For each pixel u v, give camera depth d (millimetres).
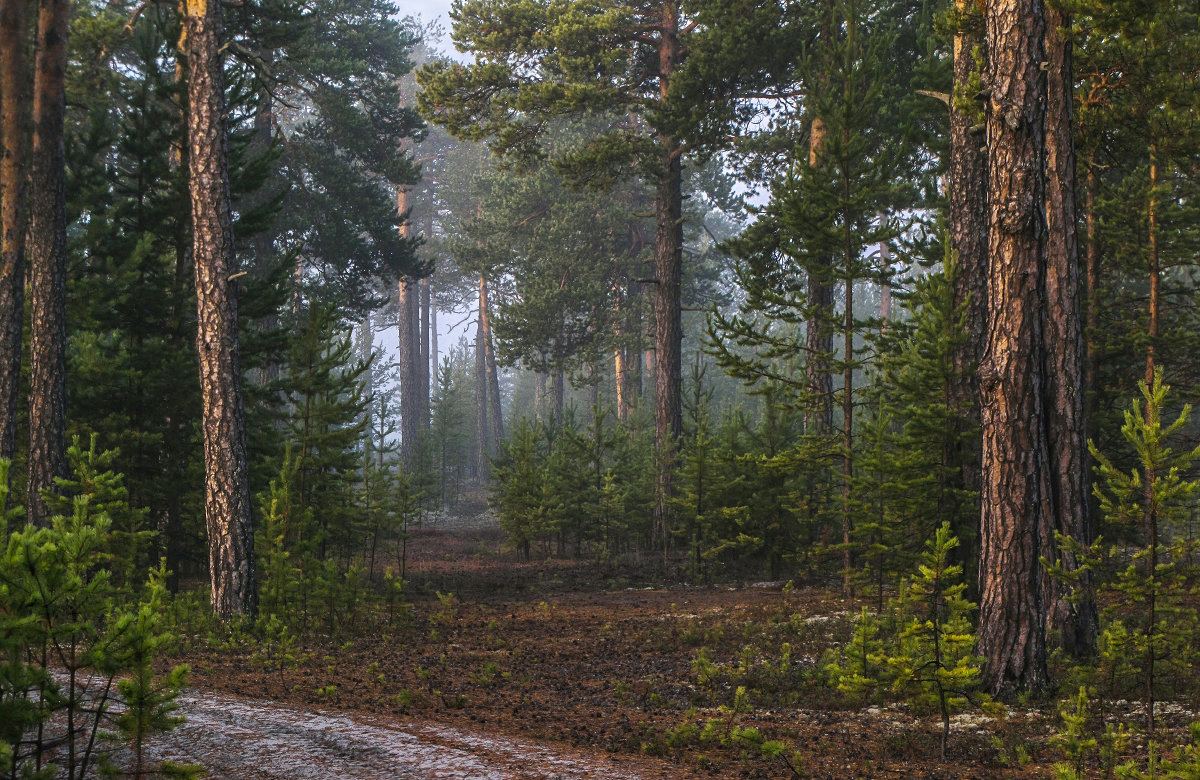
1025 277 9445
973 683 8031
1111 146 17141
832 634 12992
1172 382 20641
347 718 7941
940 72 19484
